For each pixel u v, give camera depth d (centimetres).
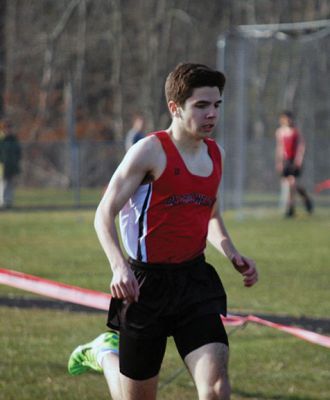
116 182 1125
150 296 1138
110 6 8975
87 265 3119
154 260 1142
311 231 4250
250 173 5816
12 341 1911
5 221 4897
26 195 6688
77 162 6003
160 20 8931
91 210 5678
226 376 1080
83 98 8888
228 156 4875
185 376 1664
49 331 2019
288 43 6619
